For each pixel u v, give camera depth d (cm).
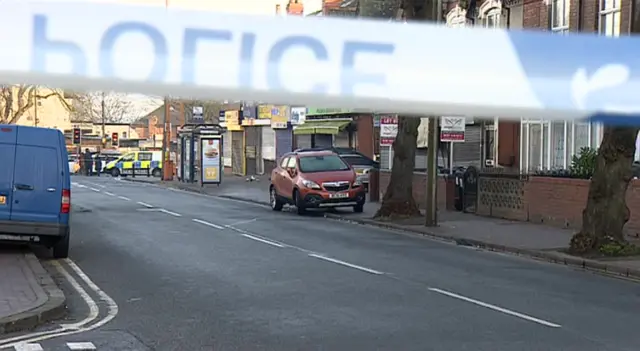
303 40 523
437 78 544
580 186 1848
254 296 976
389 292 1009
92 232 1770
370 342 723
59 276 1139
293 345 711
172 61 496
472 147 3066
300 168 2409
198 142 4188
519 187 2089
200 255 1384
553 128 2606
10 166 1267
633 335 765
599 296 1008
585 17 2417
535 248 1490
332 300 949
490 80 563
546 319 841
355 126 3906
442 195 2511
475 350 693
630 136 1375
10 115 4409
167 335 753
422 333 763
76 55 476
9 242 1473
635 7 1359
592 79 572
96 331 770
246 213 2414
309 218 2248
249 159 5522
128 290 1019
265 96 514
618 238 1385
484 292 1021
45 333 759
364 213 2355
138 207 2614
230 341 727
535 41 566
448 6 3052
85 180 5150
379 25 547
